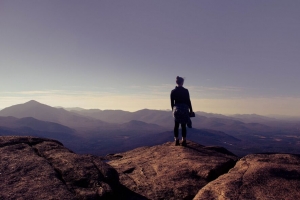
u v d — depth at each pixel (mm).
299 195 4434
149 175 6910
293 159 6652
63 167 5719
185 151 8812
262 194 4516
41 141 7469
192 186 6062
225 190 4688
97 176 5492
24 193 4434
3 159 5734
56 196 4461
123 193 5938
